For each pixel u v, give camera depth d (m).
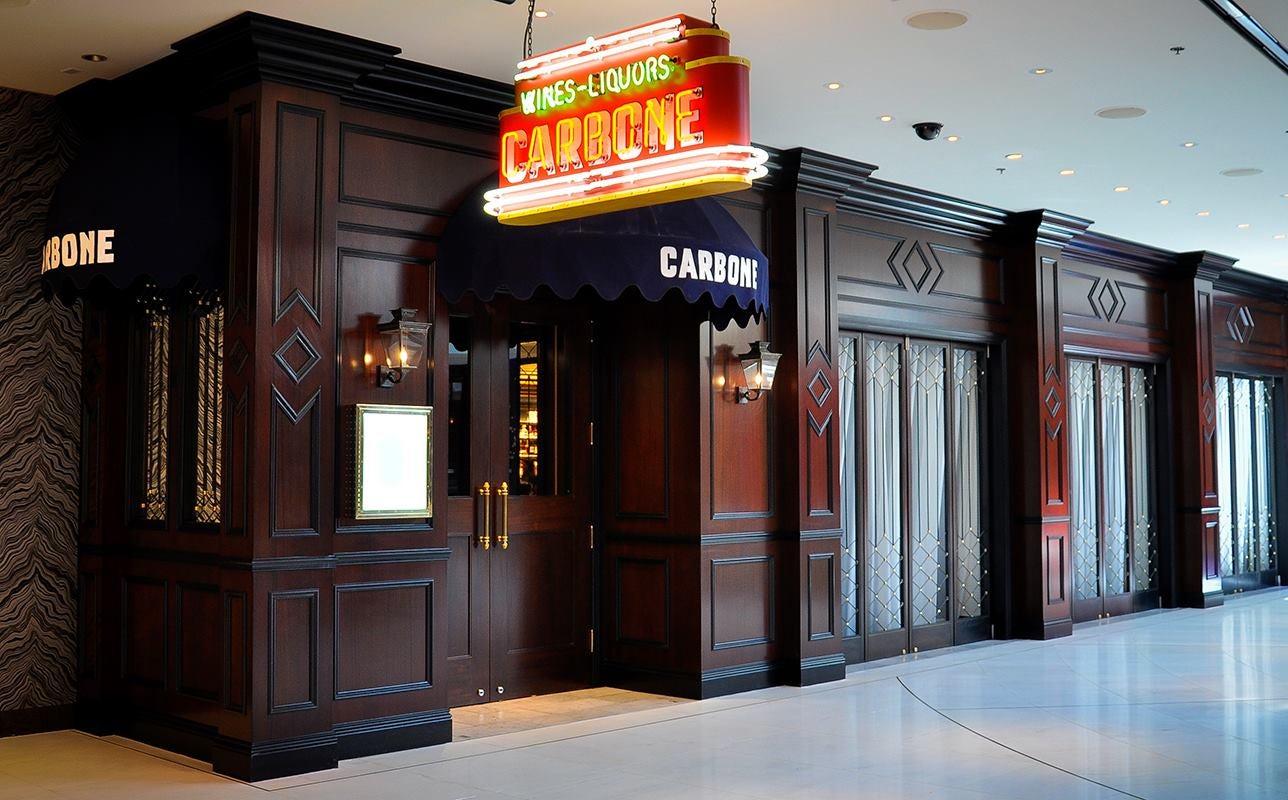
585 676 8.28
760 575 8.38
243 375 6.09
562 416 8.20
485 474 7.69
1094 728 7.00
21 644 6.97
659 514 8.14
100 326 7.09
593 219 6.87
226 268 6.25
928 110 7.61
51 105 7.16
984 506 10.77
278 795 5.59
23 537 6.99
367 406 6.39
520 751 6.48
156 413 6.99
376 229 6.59
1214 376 13.29
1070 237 11.10
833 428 8.79
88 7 5.76
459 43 6.32
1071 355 11.54
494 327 7.77
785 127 7.98
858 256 9.41
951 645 10.29
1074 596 11.67
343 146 6.48
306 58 6.12
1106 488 12.24
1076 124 7.94
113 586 7.01
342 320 6.43
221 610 6.13
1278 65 6.80
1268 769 6.00
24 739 6.83
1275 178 9.44
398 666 6.57
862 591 9.44
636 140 4.91
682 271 7.01
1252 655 9.69
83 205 6.35
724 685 8.04
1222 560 14.09
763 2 5.79
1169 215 10.85
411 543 6.66
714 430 8.07
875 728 7.04
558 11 5.86
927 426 10.23
